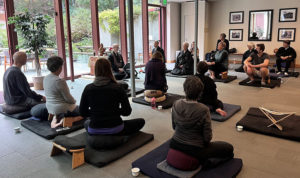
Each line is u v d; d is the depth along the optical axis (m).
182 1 10.69
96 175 2.33
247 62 6.16
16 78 3.78
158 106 4.27
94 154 2.61
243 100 4.84
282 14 9.17
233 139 3.07
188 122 2.05
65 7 6.77
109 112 2.60
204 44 10.75
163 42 11.09
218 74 6.92
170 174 2.20
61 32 6.91
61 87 3.17
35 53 5.82
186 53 7.39
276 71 7.89
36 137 3.20
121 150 2.70
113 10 8.59
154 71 4.48
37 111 3.54
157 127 3.49
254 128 3.25
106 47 8.50
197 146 2.12
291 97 5.03
